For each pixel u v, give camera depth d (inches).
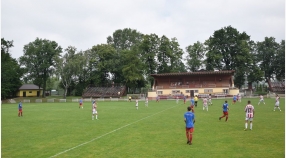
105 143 656.4
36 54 4047.7
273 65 4114.2
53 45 4151.1
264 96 3056.1
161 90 3651.6
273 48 4082.2
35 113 1561.3
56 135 778.8
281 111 1378.0
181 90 3590.1
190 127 635.5
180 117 1206.9
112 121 1089.4
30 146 636.7
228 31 3782.0
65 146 631.2
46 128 924.0
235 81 3964.1
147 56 3907.5
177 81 3661.4
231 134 749.9
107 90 3934.5
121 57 4170.8
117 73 4215.1
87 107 2053.4
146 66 3905.0
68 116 1339.8
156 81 3789.4
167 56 3966.5
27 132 842.2
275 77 4237.2
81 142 673.6
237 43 3715.6
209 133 772.0
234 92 3324.3
